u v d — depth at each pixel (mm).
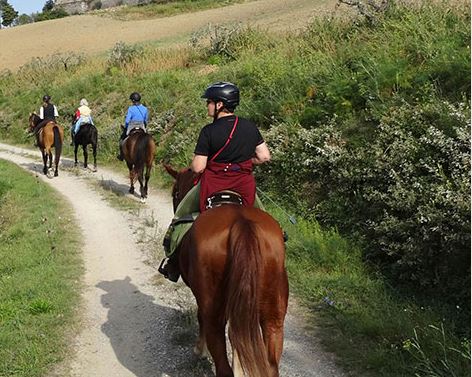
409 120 9117
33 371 5848
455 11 13484
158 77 23859
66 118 25906
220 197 4801
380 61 12258
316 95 13086
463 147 7660
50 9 93438
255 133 4918
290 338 6418
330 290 7496
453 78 9922
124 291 8086
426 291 7258
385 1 16453
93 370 5938
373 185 8828
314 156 10422
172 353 6191
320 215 9734
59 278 8469
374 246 8312
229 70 20094
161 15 60656
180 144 16281
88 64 32906
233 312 3893
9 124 28953
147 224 11461
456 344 5656
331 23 18594
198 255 4277
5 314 7227
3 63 42594
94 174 17594
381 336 6156
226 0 63344
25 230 11328
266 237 4207
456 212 6926
